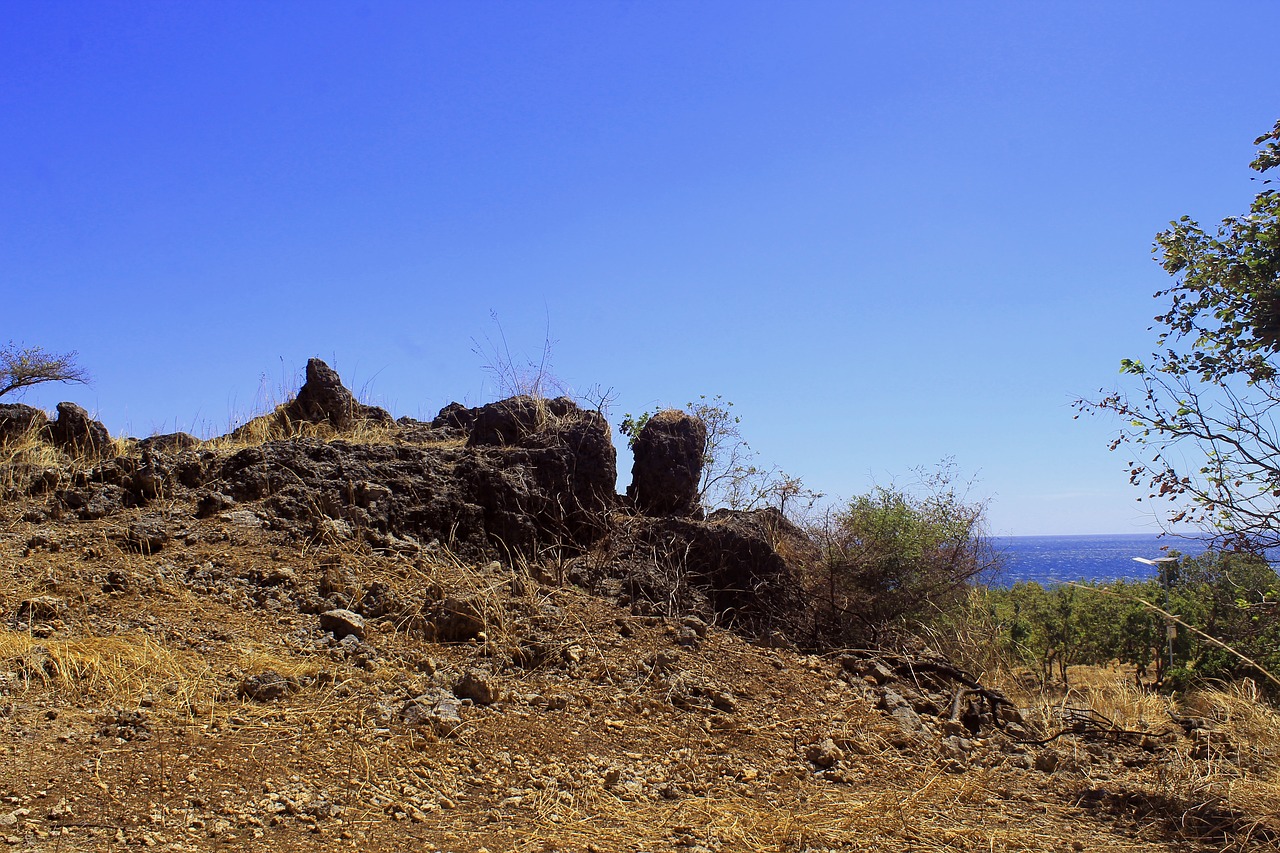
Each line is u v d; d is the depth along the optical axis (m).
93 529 6.41
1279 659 10.25
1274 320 9.57
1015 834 4.38
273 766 4.04
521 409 8.56
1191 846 4.43
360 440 8.73
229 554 6.29
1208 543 10.00
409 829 3.74
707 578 7.66
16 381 21.12
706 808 4.32
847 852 4.00
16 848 3.14
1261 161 9.48
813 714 5.87
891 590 9.02
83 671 4.60
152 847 3.29
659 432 8.69
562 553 7.72
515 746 4.68
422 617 5.89
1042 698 7.59
